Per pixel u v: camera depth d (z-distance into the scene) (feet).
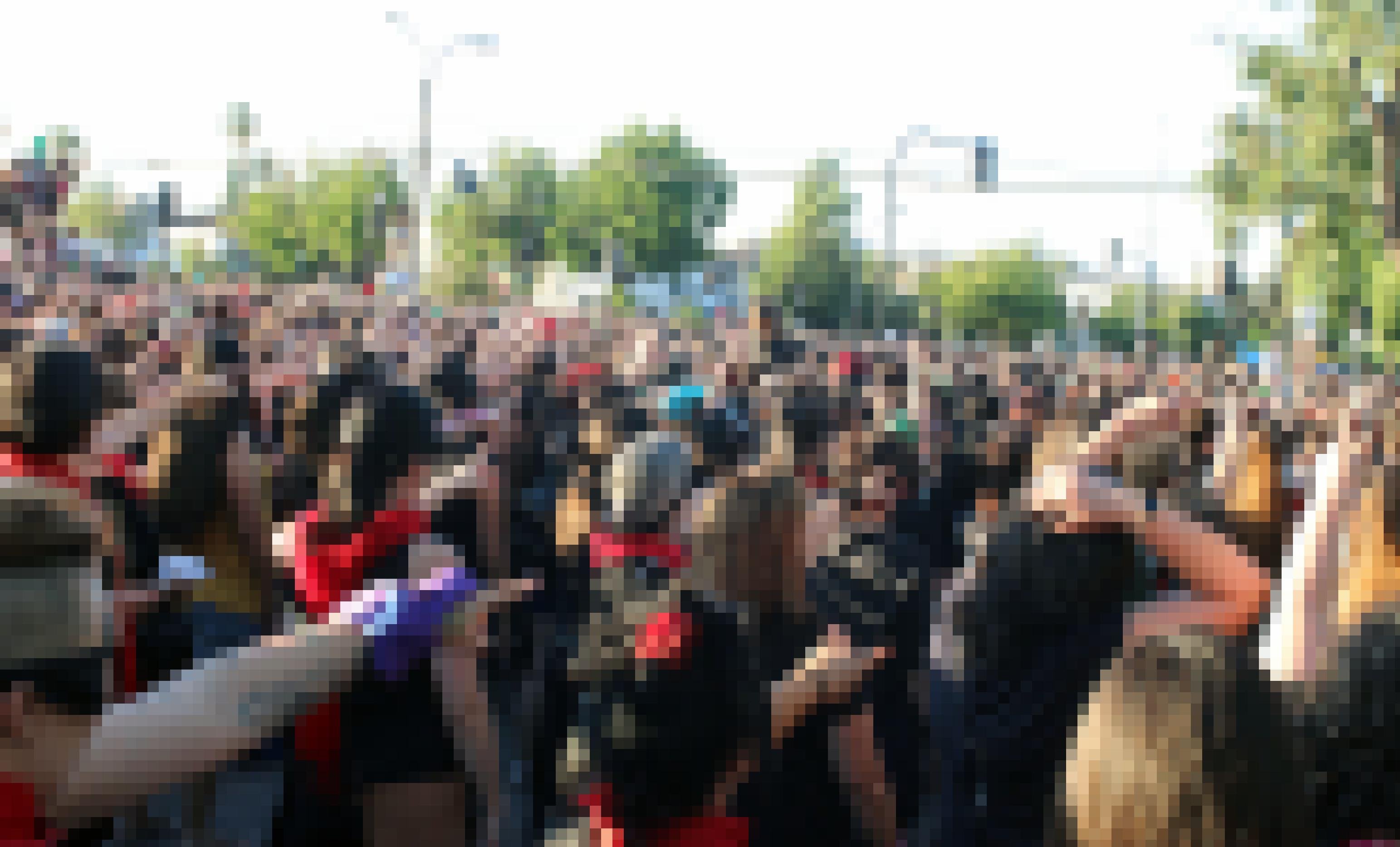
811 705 7.70
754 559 7.91
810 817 7.26
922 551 10.86
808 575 8.27
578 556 8.30
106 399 8.45
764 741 7.56
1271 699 4.96
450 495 8.68
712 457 10.50
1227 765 4.91
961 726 6.44
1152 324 98.78
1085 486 5.81
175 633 5.31
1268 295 79.41
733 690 7.51
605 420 14.57
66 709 3.67
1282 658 4.98
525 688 6.82
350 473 8.32
